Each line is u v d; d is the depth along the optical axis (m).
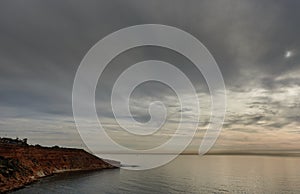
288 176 136.75
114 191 82.31
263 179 121.88
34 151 131.50
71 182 99.31
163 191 83.44
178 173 149.62
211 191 85.06
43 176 115.81
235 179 120.75
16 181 91.19
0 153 105.19
